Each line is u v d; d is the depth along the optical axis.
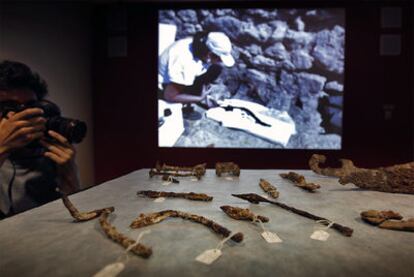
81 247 1.09
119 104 5.51
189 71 5.23
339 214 1.58
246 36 5.11
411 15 5.04
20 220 1.38
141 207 1.63
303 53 5.07
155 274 0.91
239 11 5.11
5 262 0.98
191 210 1.59
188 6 5.20
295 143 5.16
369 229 1.36
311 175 2.72
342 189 2.18
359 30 5.08
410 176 2.06
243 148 5.22
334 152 5.16
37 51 4.19
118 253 1.04
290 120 5.14
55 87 4.57
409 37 5.06
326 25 5.04
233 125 5.20
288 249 1.11
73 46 4.97
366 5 5.05
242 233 1.25
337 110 5.12
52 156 1.63
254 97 5.14
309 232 1.30
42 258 1.00
